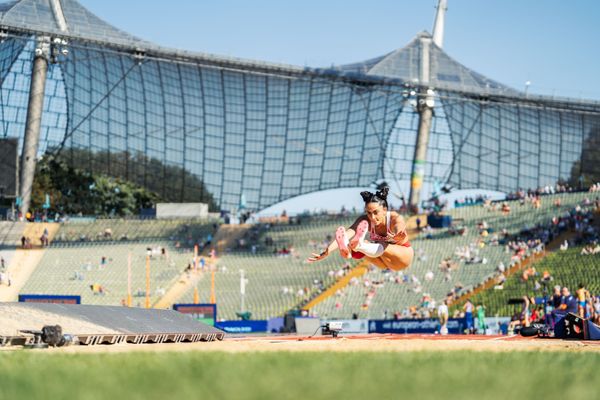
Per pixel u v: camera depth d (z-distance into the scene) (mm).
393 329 53531
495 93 91812
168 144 109875
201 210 97438
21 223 85562
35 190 117375
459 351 11500
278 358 9188
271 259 82438
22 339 19297
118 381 6340
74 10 86562
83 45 91375
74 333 20688
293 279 77188
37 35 83000
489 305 63406
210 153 111562
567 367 8188
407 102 95500
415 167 94562
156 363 8312
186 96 108125
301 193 110000
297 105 107438
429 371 7258
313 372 7078
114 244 85188
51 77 99062
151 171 110188
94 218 92562
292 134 109188
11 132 98062
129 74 102562
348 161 105375
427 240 79438
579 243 70688
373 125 101375
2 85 95750
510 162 104938
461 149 102062
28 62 95125
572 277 63719
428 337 32000
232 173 112188
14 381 6324
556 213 80188
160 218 93625
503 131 103188
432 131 100250
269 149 110750
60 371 7406
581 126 104500
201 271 79688
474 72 96562
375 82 91375
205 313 55500
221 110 109875
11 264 78312
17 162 79750
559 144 105562
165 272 79500
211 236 88312
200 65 89875
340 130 105438
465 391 5551
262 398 5121
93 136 103938
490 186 105062
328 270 78250
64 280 76250
